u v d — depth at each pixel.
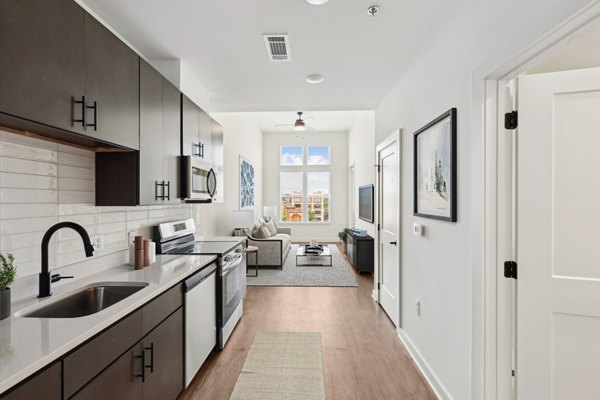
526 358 1.54
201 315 2.36
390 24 2.18
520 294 1.54
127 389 1.43
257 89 3.47
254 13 2.05
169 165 2.38
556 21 1.11
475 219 1.65
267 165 9.49
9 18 1.09
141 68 1.99
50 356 0.98
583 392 1.50
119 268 2.16
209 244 3.25
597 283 1.47
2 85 1.06
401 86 3.07
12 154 1.48
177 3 1.94
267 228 6.94
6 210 1.45
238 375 2.38
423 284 2.48
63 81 1.34
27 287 1.54
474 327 1.67
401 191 3.07
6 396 0.86
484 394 1.61
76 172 1.85
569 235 1.50
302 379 2.34
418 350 2.58
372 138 5.94
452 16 1.95
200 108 3.00
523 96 1.53
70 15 1.38
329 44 2.47
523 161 1.53
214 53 2.61
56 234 1.72
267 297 4.26
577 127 1.48
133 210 2.41
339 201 9.38
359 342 2.94
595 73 1.46
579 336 1.50
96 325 1.20
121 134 1.76
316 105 4.09
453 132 1.92
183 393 2.15
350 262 6.38
